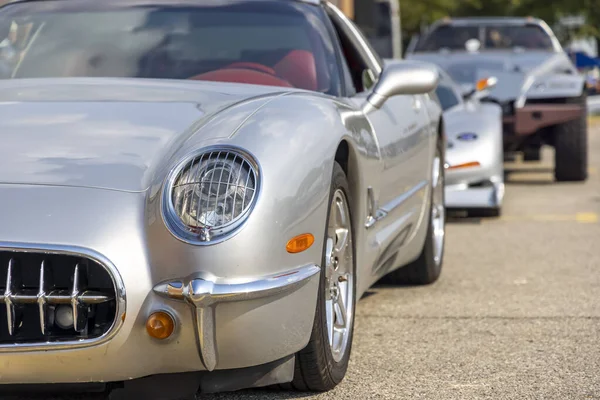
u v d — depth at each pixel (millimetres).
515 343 5215
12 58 5379
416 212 6160
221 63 5230
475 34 15492
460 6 42500
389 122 5496
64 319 3574
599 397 4262
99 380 3639
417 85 5316
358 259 4766
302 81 5148
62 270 3564
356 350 5102
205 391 3836
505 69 13883
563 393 4320
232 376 3873
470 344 5211
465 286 6887
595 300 6332
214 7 5621
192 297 3525
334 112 4480
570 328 5547
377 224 5121
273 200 3686
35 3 5812
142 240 3604
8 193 3668
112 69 5227
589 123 31094
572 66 14445
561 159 13836
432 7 41875
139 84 4762
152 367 3650
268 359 3789
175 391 3807
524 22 15750
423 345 5199
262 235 3629
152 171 3816
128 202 3672
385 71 5395
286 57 5281
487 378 4566
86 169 3811
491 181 10273
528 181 14344
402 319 5836
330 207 4172
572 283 6930
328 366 4238
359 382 4504
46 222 3568
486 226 9945
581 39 42219
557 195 12547
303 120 4137
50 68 5270
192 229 3576
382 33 18844
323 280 4066
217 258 3562
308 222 3873
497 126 10547
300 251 3822
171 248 3574
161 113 4266
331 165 4098
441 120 7184
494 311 6031
